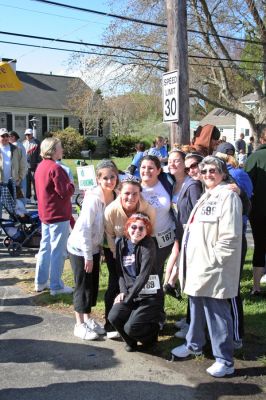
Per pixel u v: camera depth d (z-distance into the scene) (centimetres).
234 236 370
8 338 468
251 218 572
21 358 425
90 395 363
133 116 3112
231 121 5056
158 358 423
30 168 1366
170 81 735
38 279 607
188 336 418
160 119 4094
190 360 417
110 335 464
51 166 570
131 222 417
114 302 433
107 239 456
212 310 388
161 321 462
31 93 3888
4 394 365
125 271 428
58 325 501
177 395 362
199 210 390
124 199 434
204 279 377
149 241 421
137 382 382
